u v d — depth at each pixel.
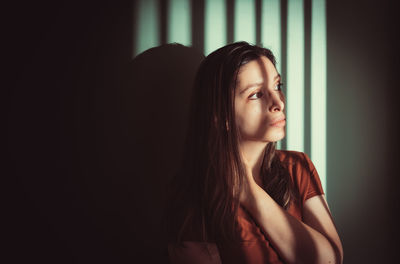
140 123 0.92
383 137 1.04
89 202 0.91
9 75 0.86
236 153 0.76
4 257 0.88
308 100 1.01
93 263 0.92
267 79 0.74
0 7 0.85
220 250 0.77
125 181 0.92
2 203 0.87
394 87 1.04
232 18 0.95
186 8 0.92
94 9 0.89
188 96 0.94
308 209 0.83
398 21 1.03
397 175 1.06
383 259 1.07
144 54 0.91
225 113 0.77
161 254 0.95
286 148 1.01
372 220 1.06
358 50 1.02
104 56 0.89
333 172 1.03
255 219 0.74
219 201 0.77
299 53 0.99
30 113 0.87
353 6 1.01
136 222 0.94
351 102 1.03
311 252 0.71
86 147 0.90
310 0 0.99
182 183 0.84
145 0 0.90
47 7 0.87
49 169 0.89
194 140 0.85
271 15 0.97
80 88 0.89
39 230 0.89
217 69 0.78
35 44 0.87
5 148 0.87
